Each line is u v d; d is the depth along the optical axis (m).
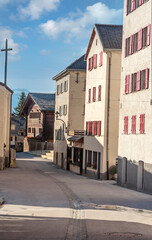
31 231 11.91
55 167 55.00
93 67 41.31
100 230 12.28
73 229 12.40
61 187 26.84
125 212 16.58
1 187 25.55
